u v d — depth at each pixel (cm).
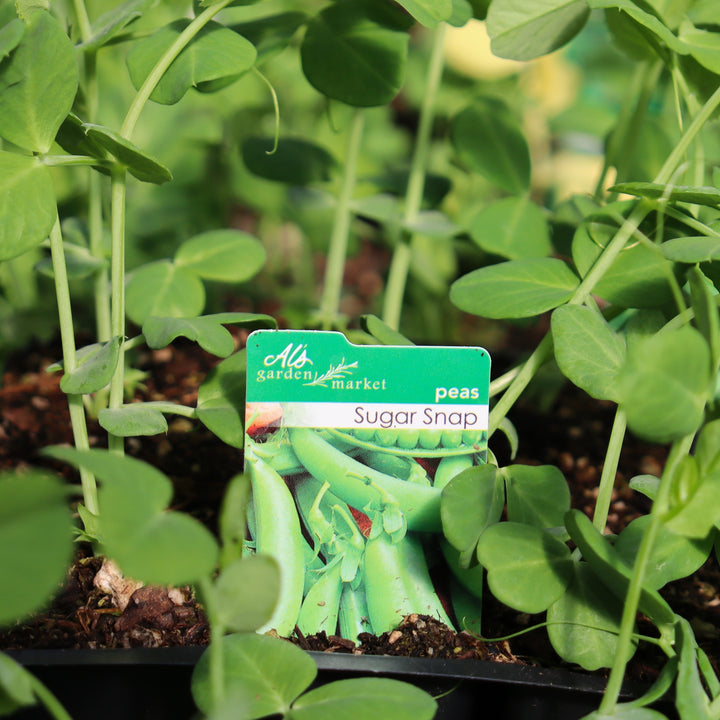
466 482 62
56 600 68
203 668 53
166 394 106
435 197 116
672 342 39
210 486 91
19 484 36
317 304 142
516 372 74
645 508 91
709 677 55
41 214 59
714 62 67
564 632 60
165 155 140
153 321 67
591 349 63
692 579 81
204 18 64
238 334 122
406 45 82
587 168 157
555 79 153
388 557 66
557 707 59
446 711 59
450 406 66
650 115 115
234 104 141
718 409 61
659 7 77
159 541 37
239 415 69
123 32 81
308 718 49
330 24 83
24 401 105
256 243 91
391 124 184
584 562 62
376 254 201
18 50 57
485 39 148
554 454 102
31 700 40
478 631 67
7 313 117
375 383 65
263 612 42
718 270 65
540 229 91
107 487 38
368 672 59
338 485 65
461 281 71
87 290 124
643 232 71
